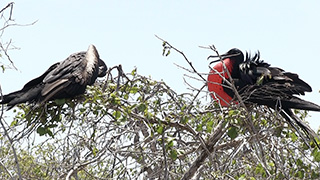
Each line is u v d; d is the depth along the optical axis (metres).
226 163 10.42
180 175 11.45
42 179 11.05
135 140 12.05
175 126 11.00
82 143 10.11
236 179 10.24
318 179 10.34
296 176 10.46
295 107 12.59
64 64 11.27
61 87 10.50
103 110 9.77
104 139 10.29
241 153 11.37
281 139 11.68
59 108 10.66
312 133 11.15
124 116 9.82
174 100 11.45
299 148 11.28
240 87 13.33
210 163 10.84
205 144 11.16
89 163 9.67
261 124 11.99
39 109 10.57
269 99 12.67
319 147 10.68
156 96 11.75
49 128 10.20
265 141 12.03
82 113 10.29
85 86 10.96
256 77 13.19
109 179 10.06
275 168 10.50
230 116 10.15
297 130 10.97
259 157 10.45
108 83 11.88
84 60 11.48
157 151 10.90
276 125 11.81
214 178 9.77
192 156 12.55
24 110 10.77
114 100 9.88
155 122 10.66
